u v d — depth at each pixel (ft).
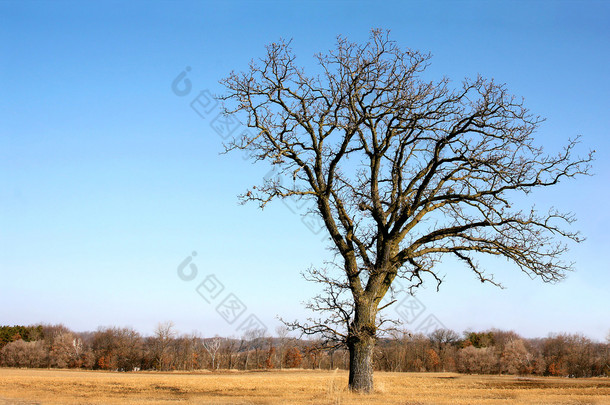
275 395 84.48
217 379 162.71
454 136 66.69
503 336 391.24
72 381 135.03
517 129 65.87
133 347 342.44
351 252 69.36
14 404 64.69
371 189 71.46
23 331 409.28
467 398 79.15
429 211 71.36
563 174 65.77
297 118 68.80
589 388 123.65
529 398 81.15
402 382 142.92
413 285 70.69
